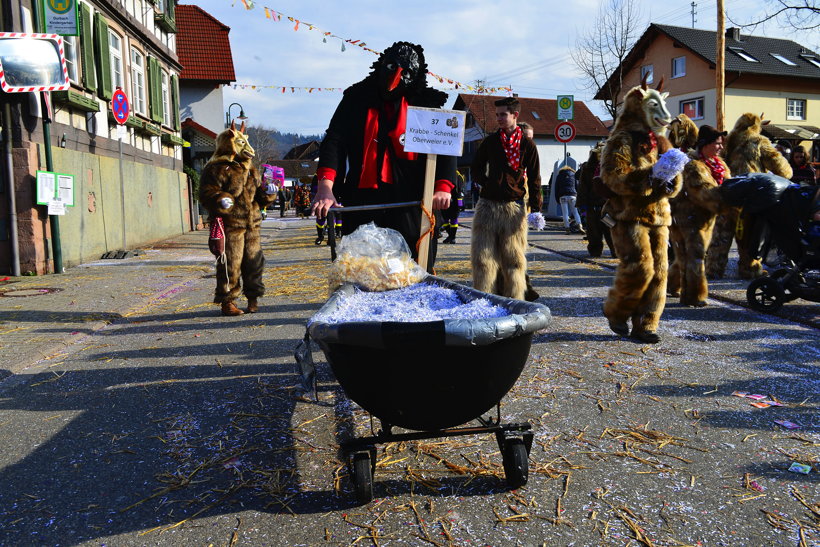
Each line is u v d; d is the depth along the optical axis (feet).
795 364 15.38
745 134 26.94
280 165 323.98
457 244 50.14
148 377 16.02
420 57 14.37
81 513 9.27
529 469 10.25
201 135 95.61
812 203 19.71
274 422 12.60
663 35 128.67
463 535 8.41
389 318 10.02
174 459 11.05
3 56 33.37
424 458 10.75
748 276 27.78
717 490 9.45
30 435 12.34
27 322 22.79
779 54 128.88
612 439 11.37
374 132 14.16
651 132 16.99
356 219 14.58
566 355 16.75
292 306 25.25
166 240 62.44
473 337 8.17
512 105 19.63
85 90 44.32
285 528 8.71
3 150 34.68
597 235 36.94
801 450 10.67
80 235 41.42
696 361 15.87
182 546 8.34
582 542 8.18
